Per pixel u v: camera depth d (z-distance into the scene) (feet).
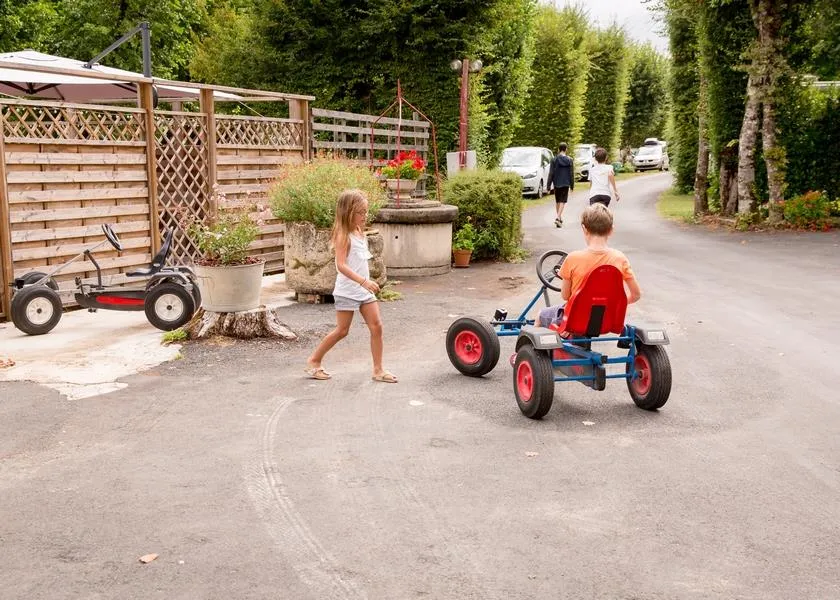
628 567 11.85
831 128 65.46
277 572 11.66
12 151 29.30
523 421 18.80
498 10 69.97
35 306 27.45
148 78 34.73
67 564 11.89
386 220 41.57
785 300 33.68
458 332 22.72
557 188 63.93
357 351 25.68
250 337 26.73
